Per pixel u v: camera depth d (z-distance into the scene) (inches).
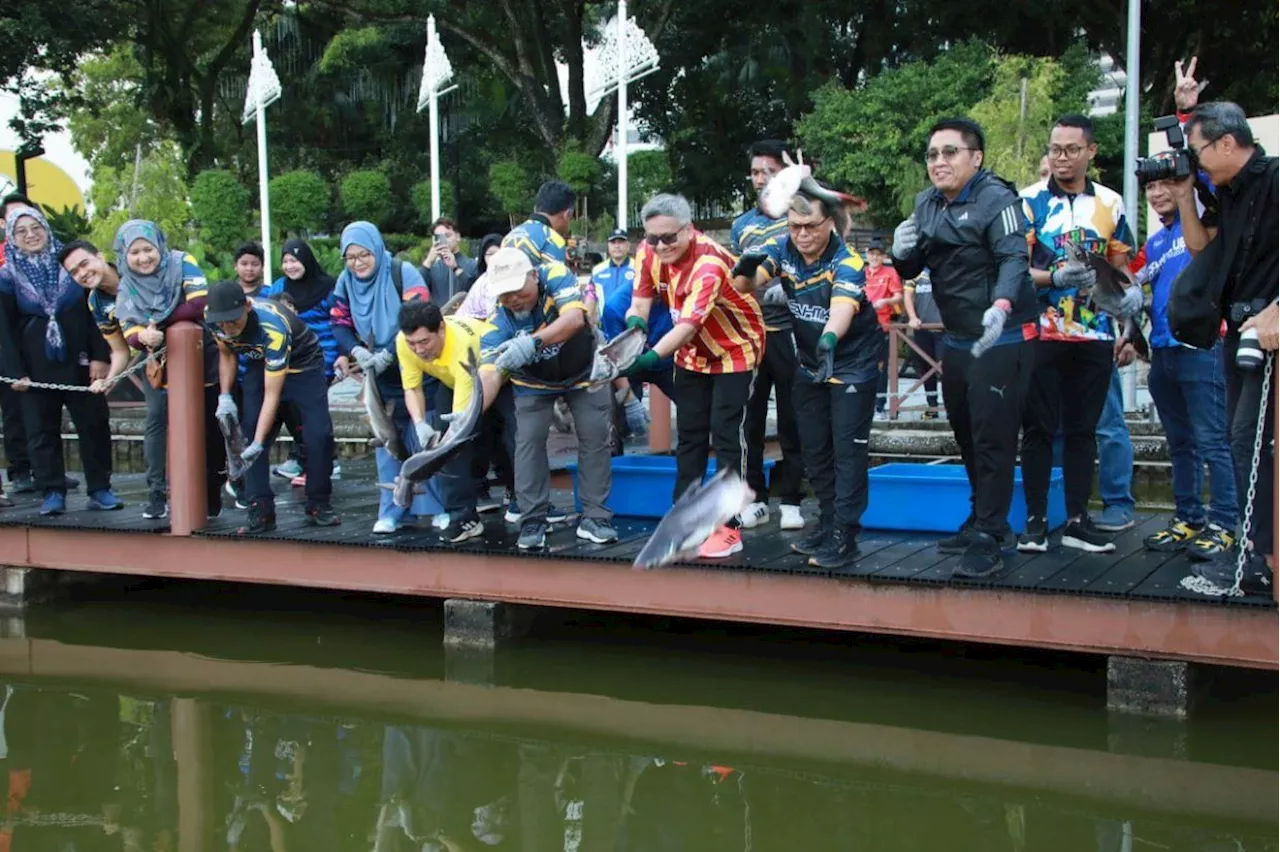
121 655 253.1
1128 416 396.2
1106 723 194.1
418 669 238.1
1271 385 181.5
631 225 960.3
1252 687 208.8
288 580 257.1
